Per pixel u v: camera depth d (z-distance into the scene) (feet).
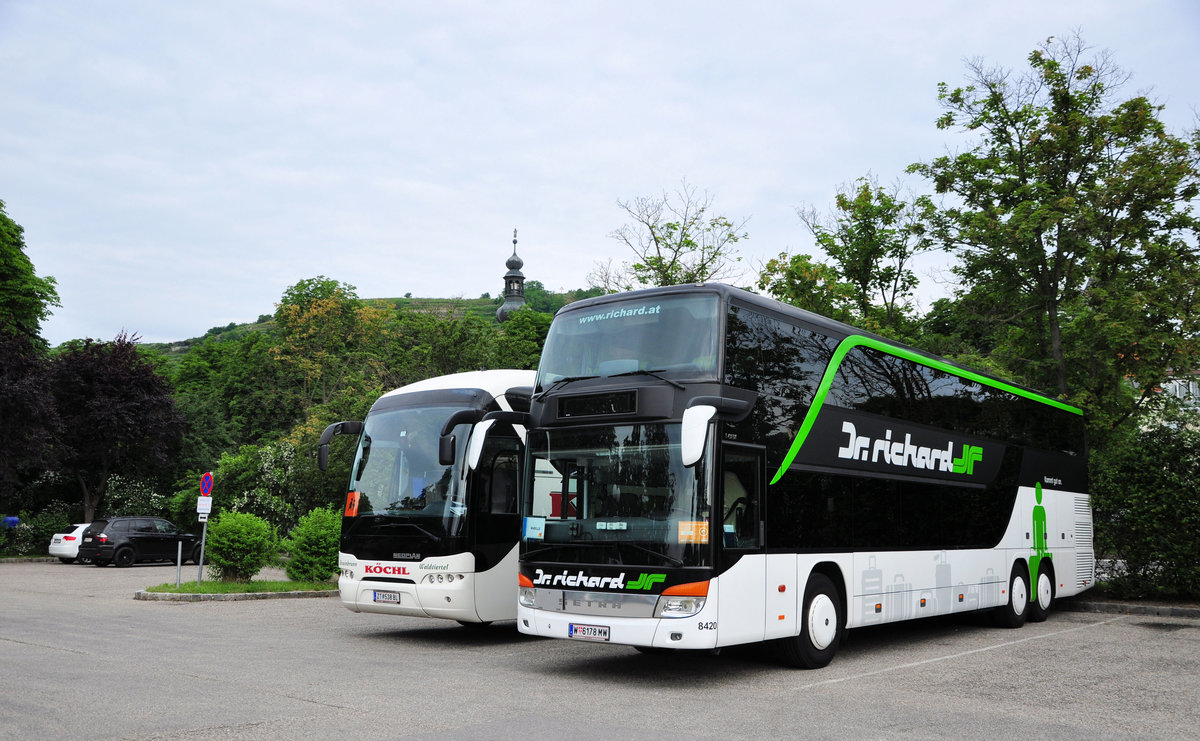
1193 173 69.00
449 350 112.98
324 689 29.86
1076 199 70.79
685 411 30.32
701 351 33.40
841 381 39.86
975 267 77.25
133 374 137.18
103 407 131.85
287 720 24.72
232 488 117.80
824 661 36.55
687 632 30.99
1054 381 76.23
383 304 228.84
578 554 33.78
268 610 59.06
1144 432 64.85
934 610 44.01
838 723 25.76
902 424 43.60
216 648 39.91
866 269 91.81
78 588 75.36
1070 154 73.56
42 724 23.54
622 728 24.73
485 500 43.73
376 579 44.29
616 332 35.55
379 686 30.76
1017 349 80.53
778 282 87.10
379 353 188.34
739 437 33.30
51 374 128.26
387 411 46.96
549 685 31.94
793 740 23.53
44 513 130.11
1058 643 44.88
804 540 35.86
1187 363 69.10
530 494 35.94
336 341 201.57
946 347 81.41
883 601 40.27
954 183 78.54
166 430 138.72
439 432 44.55
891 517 41.65
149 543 113.29
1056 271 73.92
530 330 271.69
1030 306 76.84
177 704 26.63
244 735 22.81
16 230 142.82
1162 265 71.92
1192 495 59.67
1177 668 36.70
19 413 112.27
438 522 42.86
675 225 91.76
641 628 31.73
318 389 199.72
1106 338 70.23
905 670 36.06
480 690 30.53
